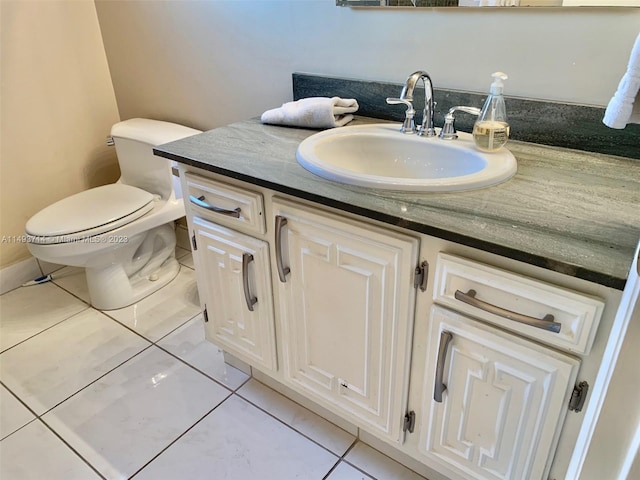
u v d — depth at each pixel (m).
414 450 1.25
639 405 0.64
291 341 1.40
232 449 1.47
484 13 1.28
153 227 2.04
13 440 1.53
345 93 1.60
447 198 1.04
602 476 0.71
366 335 1.19
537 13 1.20
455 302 1.00
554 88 1.25
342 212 1.11
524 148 1.28
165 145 1.43
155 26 2.08
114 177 2.59
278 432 1.52
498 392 1.01
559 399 0.93
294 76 1.70
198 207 1.43
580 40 1.17
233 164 1.26
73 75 2.29
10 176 2.19
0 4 1.98
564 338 0.88
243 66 1.87
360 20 1.50
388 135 1.37
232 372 1.76
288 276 1.29
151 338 1.94
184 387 1.70
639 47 0.71
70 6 2.20
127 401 1.65
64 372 1.79
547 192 1.05
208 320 1.65
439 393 1.09
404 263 1.03
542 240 0.87
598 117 1.19
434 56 1.40
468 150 1.23
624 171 1.14
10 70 2.08
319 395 1.41
